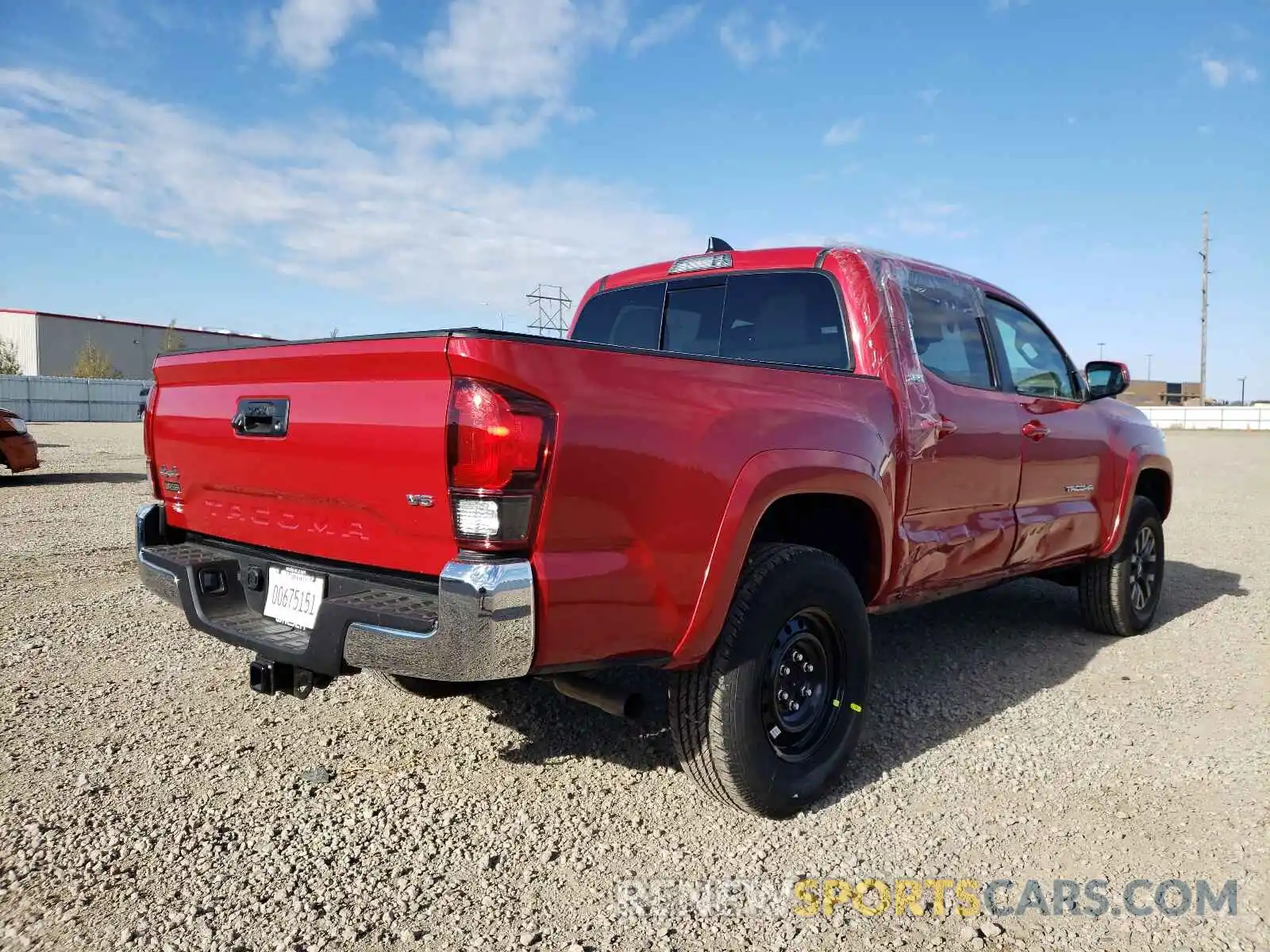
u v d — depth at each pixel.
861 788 3.22
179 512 3.40
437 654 2.20
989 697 4.20
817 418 3.02
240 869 2.58
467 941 2.27
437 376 2.30
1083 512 4.78
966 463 3.83
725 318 4.05
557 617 2.28
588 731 3.70
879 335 3.51
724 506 2.65
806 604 2.96
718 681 2.74
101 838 2.74
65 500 10.87
